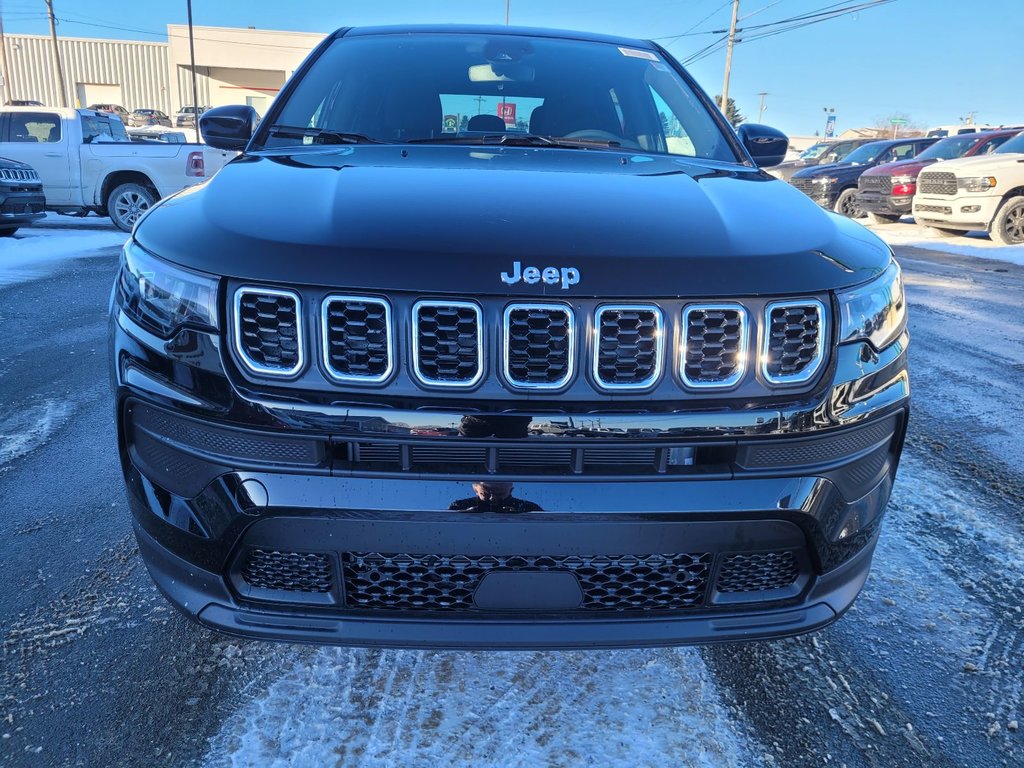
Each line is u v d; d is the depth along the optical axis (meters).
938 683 1.92
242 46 42.50
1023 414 3.85
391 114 2.49
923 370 4.62
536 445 1.38
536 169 1.95
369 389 1.37
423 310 1.35
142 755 1.64
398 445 1.38
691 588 1.53
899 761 1.67
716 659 2.00
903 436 1.69
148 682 1.86
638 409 1.39
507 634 1.47
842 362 1.50
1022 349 5.14
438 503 1.39
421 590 1.48
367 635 1.47
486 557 1.44
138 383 1.50
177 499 1.49
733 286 1.41
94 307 5.83
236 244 1.45
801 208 1.80
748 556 1.51
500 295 1.35
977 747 1.71
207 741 1.68
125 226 11.50
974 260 9.82
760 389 1.44
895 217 15.12
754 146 2.76
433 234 1.44
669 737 1.72
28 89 47.06
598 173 1.94
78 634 2.03
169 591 1.56
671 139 2.52
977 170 11.46
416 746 1.67
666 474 1.42
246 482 1.42
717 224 1.59
